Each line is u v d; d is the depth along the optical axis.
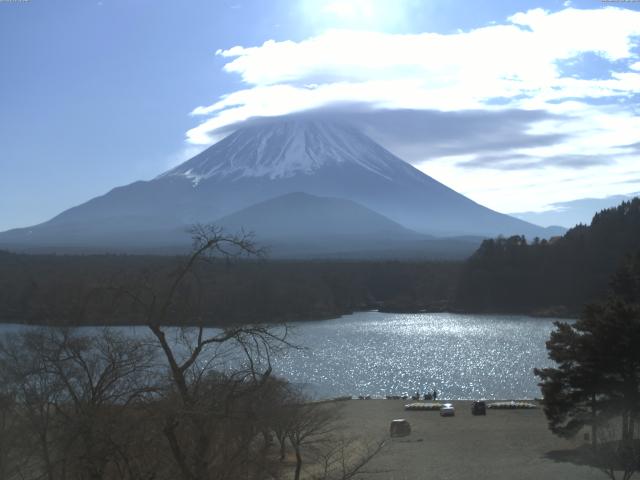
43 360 22.62
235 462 19.17
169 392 18.66
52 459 23.59
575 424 47.81
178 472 18.17
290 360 115.25
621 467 41.12
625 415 45.66
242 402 18.95
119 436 18.58
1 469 23.73
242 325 21.02
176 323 19.36
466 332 166.25
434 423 65.50
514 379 101.81
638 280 79.44
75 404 20.45
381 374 105.06
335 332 164.50
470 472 45.09
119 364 20.81
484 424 64.56
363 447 49.81
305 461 43.19
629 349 44.62
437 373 106.31
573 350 47.84
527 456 49.78
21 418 23.91
